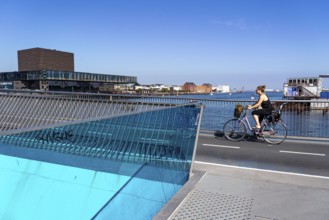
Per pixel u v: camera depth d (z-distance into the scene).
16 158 2.64
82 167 3.25
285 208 4.50
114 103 9.91
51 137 2.94
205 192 5.11
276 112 10.06
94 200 3.31
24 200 2.65
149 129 4.57
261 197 4.93
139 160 4.22
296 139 10.84
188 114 6.19
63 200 2.99
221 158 7.94
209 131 12.45
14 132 2.50
